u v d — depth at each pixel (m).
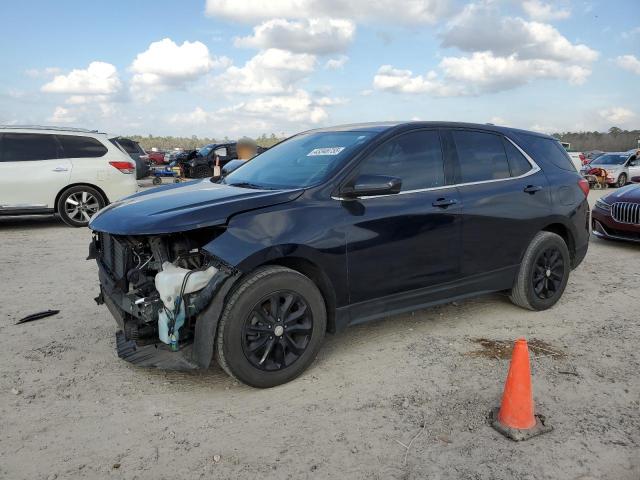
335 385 3.61
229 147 22.89
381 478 2.63
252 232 3.40
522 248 4.88
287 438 2.98
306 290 3.59
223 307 3.35
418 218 4.09
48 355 4.08
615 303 5.47
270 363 3.54
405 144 4.24
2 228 10.28
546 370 3.82
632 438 2.97
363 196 3.86
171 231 3.23
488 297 5.62
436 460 2.77
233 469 2.71
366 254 3.84
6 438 2.97
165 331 3.28
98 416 3.21
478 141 4.76
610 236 8.49
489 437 2.98
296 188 3.78
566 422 3.13
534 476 2.64
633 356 4.08
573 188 5.35
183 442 2.95
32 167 9.78
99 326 4.71
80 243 8.62
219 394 3.49
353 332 4.59
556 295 5.22
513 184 4.83
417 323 4.82
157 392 3.52
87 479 2.63
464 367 3.89
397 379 3.70
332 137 4.46
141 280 3.45
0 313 5.05
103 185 10.29
